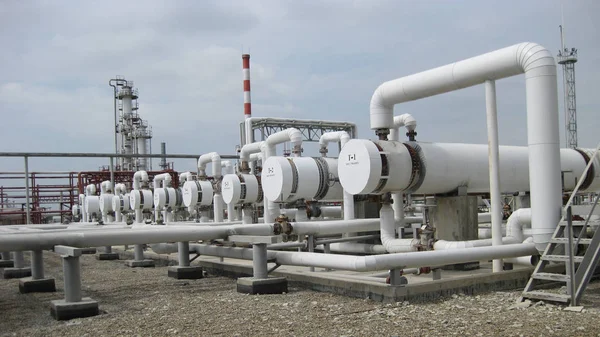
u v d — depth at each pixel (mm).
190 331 5988
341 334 5562
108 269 12891
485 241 9359
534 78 7754
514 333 5355
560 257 6844
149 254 14586
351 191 9688
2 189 31312
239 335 5703
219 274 11086
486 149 10938
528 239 9102
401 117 11930
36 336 6148
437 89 9227
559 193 7727
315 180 13312
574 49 28828
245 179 17531
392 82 9852
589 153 12469
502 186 11219
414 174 9758
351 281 7750
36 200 32000
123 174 34094
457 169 10219
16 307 8195
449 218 10242
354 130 22688
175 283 9898
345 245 11891
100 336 5980
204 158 20125
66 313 7020
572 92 28578
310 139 22641
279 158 13305
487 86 8555
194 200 20484
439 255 7441
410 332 5531
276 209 14312
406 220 13625
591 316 6062
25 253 20156
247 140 21562
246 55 28016
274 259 8766
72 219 32812
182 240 9281
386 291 7148
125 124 41094
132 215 26281
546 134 7695
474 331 5473
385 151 9492
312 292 8258
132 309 7473
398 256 7168
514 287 8070
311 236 10969
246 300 7699
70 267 7211
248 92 27969
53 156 25266
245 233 10109
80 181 32812
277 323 6168
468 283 7629
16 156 24281
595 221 8367
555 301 6637
